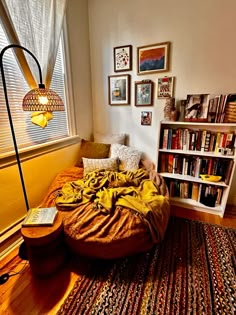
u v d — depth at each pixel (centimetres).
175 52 213
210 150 211
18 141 178
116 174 203
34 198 194
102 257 144
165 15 207
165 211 166
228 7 181
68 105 237
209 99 195
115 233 139
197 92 214
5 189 162
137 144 267
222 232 184
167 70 221
